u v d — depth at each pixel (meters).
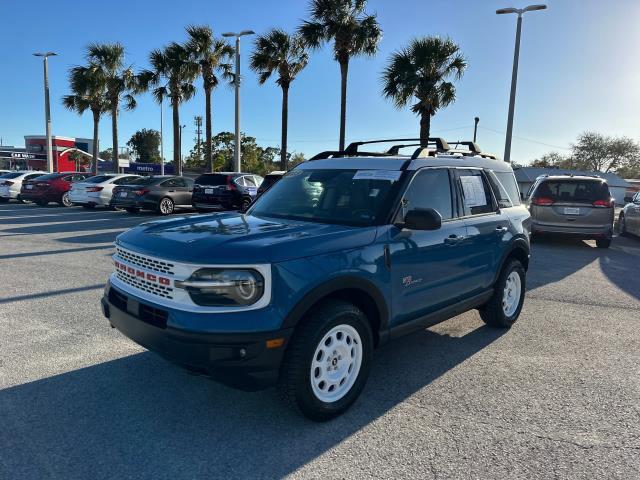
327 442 3.10
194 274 2.99
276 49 25.48
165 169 63.41
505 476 2.78
